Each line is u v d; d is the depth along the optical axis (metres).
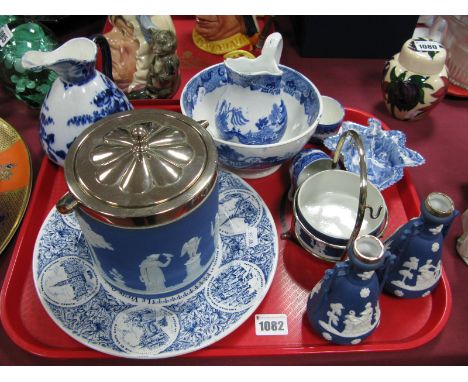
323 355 0.65
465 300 0.70
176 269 0.59
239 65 0.72
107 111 0.76
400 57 0.91
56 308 0.64
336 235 0.70
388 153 0.83
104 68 0.85
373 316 0.58
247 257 0.70
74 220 0.73
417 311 0.67
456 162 0.91
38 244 0.70
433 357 0.65
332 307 0.57
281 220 0.79
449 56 1.03
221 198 0.78
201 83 0.85
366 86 1.07
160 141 0.55
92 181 0.51
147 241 0.52
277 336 0.64
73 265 0.68
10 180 0.81
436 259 0.62
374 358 0.64
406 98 0.91
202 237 0.58
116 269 0.59
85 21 1.17
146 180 0.51
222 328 0.62
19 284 0.69
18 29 0.92
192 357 0.62
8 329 0.63
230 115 0.74
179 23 1.21
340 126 0.87
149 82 0.94
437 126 0.98
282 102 0.75
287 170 0.87
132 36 0.94
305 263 0.73
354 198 0.76
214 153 0.55
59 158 0.79
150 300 0.65
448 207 0.58
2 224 0.75
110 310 0.64
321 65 1.12
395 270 0.64
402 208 0.82
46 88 0.92
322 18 1.04
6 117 0.96
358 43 1.11
